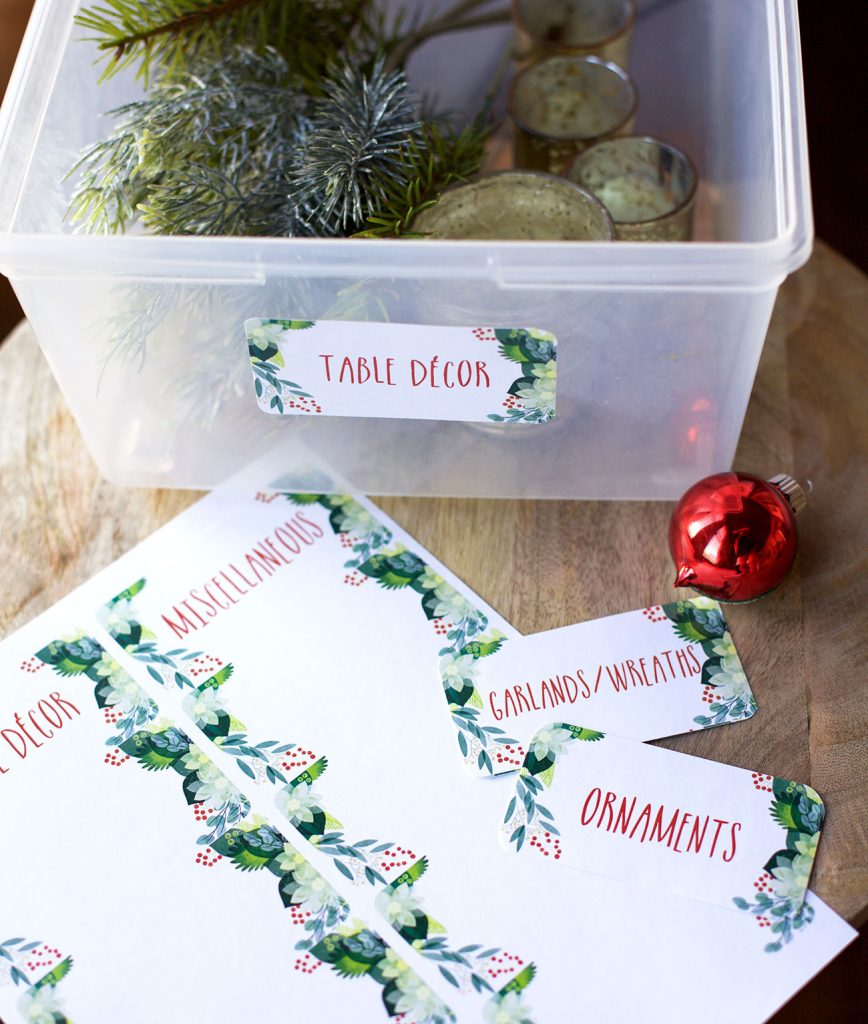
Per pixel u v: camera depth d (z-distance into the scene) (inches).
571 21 24.5
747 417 21.9
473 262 18.2
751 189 20.6
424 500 21.4
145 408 20.6
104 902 18.2
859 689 19.4
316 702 19.6
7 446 22.0
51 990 17.7
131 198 20.4
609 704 19.3
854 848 18.2
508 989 17.5
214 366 20.0
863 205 35.5
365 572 20.6
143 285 19.0
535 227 21.1
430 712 19.4
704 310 18.7
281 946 17.9
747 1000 17.3
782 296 23.0
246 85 21.6
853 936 17.7
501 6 24.2
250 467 21.3
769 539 19.0
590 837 18.4
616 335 19.0
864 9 37.6
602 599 20.3
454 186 21.2
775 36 19.2
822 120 36.5
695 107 24.2
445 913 18.0
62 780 19.1
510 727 19.2
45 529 21.2
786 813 18.5
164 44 21.6
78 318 19.4
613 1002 17.4
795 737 19.0
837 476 21.2
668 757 18.9
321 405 20.2
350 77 21.4
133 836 18.6
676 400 19.9
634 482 21.1
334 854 18.4
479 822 18.6
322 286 18.8
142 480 21.5
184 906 18.2
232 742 19.3
